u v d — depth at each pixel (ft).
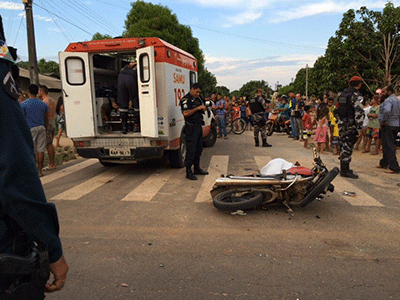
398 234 13.44
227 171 24.99
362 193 18.89
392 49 65.57
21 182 4.17
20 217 4.14
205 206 17.04
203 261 11.42
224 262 11.33
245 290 9.68
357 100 21.16
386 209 16.33
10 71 4.35
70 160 31.58
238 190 16.05
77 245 12.78
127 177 23.85
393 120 22.99
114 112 27.27
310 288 9.75
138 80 22.88
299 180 15.47
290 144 38.78
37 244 4.51
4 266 4.04
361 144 37.47
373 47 63.77
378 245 12.47
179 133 25.98
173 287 9.89
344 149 22.22
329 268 10.86
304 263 11.19
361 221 14.80
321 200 17.69
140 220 15.28
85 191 20.31
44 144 24.72
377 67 66.08
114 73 30.73
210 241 12.97
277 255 11.77
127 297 9.43
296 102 42.75
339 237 13.19
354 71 67.21
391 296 9.33
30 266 4.30
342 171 22.53
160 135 23.61
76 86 23.91
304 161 28.43
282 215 15.60
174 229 14.17
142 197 18.79
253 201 15.20
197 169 23.89
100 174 25.08
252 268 10.90
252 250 12.16
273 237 13.24
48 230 4.46
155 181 22.41
